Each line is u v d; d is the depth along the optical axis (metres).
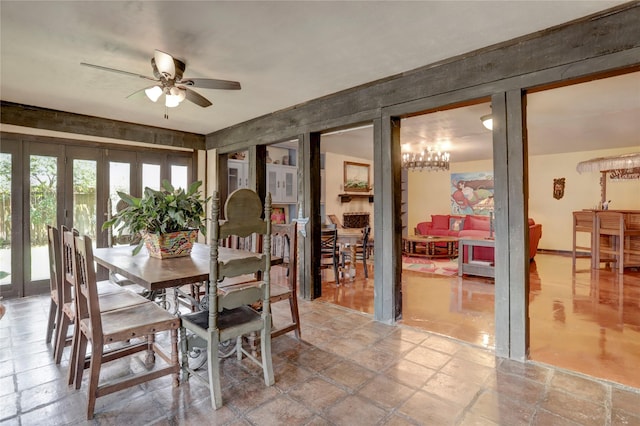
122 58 2.72
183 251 2.59
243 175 6.16
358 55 2.68
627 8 2.03
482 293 4.27
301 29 2.29
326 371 2.30
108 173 4.63
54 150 4.22
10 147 3.93
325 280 4.94
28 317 3.36
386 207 3.20
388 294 3.19
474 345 2.70
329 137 5.77
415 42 2.47
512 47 2.46
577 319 3.28
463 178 8.91
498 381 2.16
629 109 4.04
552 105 3.88
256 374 2.26
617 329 3.02
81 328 2.03
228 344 2.69
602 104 3.85
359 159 8.34
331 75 3.09
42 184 4.15
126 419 1.80
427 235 8.19
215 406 1.89
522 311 2.43
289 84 3.30
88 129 4.44
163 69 2.43
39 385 2.12
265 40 2.43
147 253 2.71
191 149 5.43
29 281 4.09
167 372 2.04
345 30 2.30
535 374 2.25
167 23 2.21
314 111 3.81
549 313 3.46
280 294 2.71
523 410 1.87
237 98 3.74
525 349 2.43
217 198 1.92
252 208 2.07
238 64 2.84
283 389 2.08
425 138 5.76
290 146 6.93
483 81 2.59
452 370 2.31
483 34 2.36
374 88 3.26
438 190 9.37
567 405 1.91
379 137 3.23
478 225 7.85
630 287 4.52
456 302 3.88
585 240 7.51
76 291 2.06
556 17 2.15
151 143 5.01
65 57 2.70
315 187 3.95
